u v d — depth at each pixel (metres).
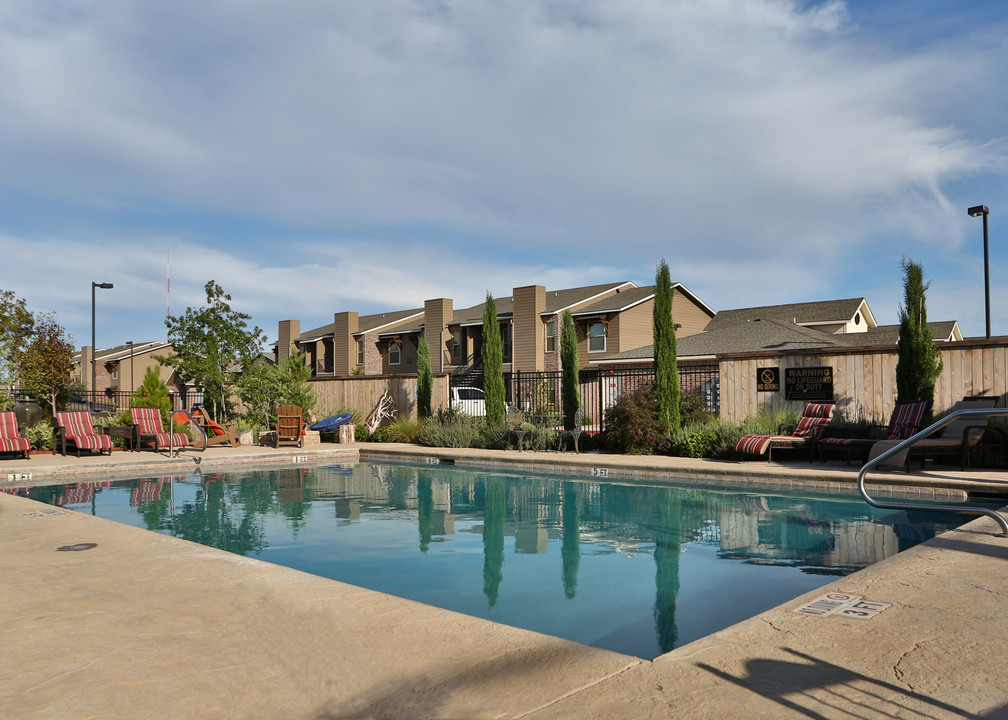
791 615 3.30
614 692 2.37
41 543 5.39
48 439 15.55
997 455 9.95
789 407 13.77
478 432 16.81
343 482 11.60
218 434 18.02
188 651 2.91
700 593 4.69
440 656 2.79
